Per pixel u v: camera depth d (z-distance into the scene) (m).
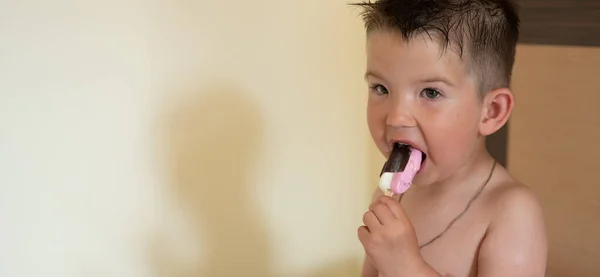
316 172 1.12
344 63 1.10
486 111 0.71
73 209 0.95
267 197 1.09
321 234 1.15
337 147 1.13
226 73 1.01
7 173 0.91
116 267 1.00
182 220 1.03
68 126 0.93
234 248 1.08
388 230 0.67
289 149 1.09
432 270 0.67
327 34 1.07
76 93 0.92
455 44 0.65
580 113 0.88
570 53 0.88
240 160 1.05
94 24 0.91
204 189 1.03
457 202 0.74
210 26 0.98
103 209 0.97
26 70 0.89
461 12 0.67
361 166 1.16
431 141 0.67
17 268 0.94
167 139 0.99
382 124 0.69
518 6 0.93
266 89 1.04
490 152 1.01
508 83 0.73
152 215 1.00
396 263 0.67
